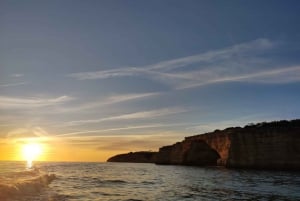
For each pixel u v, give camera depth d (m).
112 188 33.78
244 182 43.78
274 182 43.66
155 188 34.81
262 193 30.44
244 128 97.69
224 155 103.81
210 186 37.66
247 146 88.50
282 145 81.62
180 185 39.03
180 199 25.80
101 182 41.72
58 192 27.16
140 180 47.62
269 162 83.00
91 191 29.94
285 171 77.19
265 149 84.56
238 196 28.05
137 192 30.53
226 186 37.62
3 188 21.66
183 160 132.25
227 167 93.12
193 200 25.33
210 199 25.98
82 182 40.16
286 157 80.31
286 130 82.75
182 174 65.62
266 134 85.19
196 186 37.69
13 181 26.31
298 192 31.39
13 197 21.61
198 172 73.94
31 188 26.11
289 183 42.03
